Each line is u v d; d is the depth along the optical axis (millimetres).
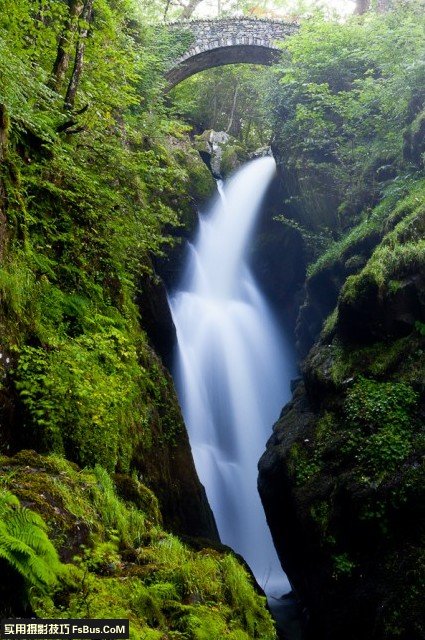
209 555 4262
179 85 23797
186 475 8289
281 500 8492
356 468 7105
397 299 7898
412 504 6527
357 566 6824
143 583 3279
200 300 15820
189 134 23719
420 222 8461
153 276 11055
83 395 4961
